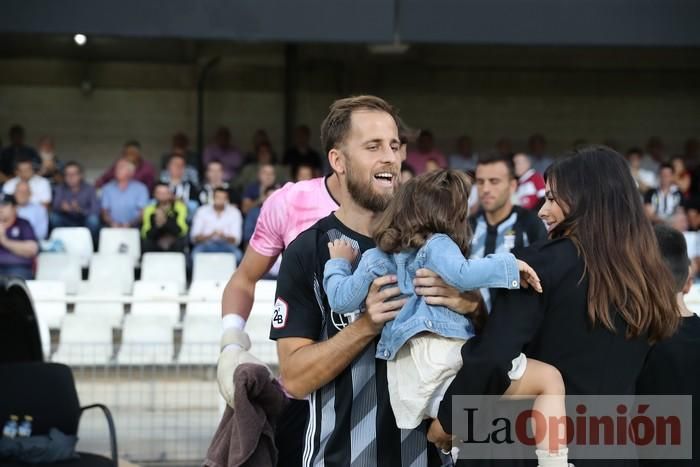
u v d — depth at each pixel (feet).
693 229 52.80
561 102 69.62
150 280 47.06
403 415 14.23
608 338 13.98
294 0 51.03
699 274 47.29
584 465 14.10
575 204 14.30
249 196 54.80
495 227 28.84
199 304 35.70
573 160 14.60
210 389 30.86
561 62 69.41
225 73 68.33
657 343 15.33
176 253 48.42
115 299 31.78
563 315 13.94
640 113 69.77
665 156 69.82
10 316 23.45
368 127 15.17
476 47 68.80
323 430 14.78
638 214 14.30
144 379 30.91
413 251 14.07
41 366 24.29
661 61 69.41
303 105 68.13
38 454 23.22
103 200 53.88
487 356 13.41
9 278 22.45
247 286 18.29
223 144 63.31
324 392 14.87
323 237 15.39
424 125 69.26
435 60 68.90
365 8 51.11
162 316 34.86
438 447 14.61
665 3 51.72
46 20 50.21
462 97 69.36
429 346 13.97
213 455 15.85
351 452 14.61
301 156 61.31
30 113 67.72
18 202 50.42
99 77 67.97
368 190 15.19
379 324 14.08
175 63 68.18
